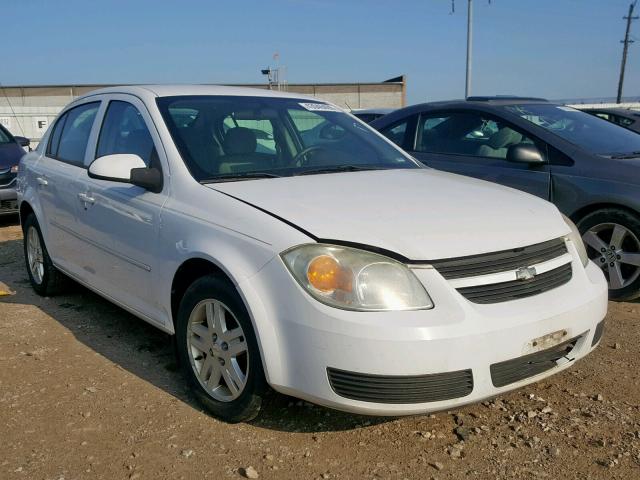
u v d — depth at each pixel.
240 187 3.28
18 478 2.69
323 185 3.38
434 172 4.06
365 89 50.16
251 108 4.07
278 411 3.23
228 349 3.04
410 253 2.68
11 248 7.25
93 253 4.16
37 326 4.52
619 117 9.65
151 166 3.62
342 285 2.62
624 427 3.10
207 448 2.92
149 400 3.38
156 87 4.11
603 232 5.03
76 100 5.01
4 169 8.64
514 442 2.97
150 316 3.61
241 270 2.84
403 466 2.78
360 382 2.58
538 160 5.13
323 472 2.73
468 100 6.12
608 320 4.57
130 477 2.71
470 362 2.61
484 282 2.75
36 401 3.38
